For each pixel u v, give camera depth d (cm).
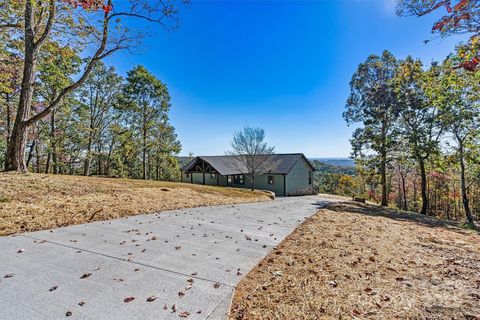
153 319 245
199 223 704
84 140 2411
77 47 1064
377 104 1875
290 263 411
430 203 2933
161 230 598
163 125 2825
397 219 1122
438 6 225
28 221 560
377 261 430
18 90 1529
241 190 1934
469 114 1326
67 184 891
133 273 351
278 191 2609
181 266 384
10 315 243
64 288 300
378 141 1908
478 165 1552
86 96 2473
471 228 1106
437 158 1681
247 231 638
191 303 278
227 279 343
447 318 252
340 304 279
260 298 292
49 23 931
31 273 336
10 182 768
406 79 1622
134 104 2531
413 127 1734
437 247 550
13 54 1201
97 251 431
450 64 708
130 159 3095
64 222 597
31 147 2138
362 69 1967
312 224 773
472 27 224
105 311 255
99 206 744
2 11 976
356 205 1623
